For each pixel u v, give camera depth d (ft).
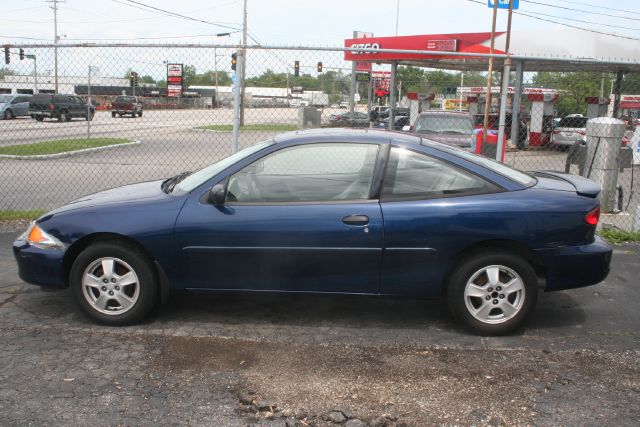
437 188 14.58
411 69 152.87
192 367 13.05
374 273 14.57
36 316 15.99
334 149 15.02
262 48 24.67
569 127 76.89
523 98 98.68
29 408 11.25
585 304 17.26
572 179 16.11
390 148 14.90
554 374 12.82
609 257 14.88
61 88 159.94
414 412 11.25
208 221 14.61
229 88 148.25
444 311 16.65
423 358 13.58
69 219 15.11
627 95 117.19
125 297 15.11
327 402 11.60
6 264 20.52
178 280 15.05
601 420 11.00
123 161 54.75
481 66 86.99
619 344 14.46
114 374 12.67
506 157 68.08
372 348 14.12
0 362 13.20
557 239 14.29
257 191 14.94
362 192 14.65
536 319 16.07
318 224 14.35
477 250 14.61
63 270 15.21
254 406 11.42
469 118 47.83
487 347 14.20
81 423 10.75
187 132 70.54
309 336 14.82
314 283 14.75
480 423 10.88
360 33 120.57
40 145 63.36
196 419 10.94
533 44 72.18
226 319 15.90
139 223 14.74
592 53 70.38
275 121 50.72
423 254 14.37
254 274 14.82
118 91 141.28
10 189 37.29
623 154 28.12
